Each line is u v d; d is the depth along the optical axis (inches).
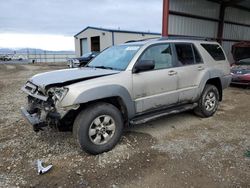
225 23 579.5
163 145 150.6
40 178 114.2
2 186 107.7
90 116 131.0
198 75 193.5
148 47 161.9
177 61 179.0
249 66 380.8
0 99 282.5
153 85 158.7
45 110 129.8
